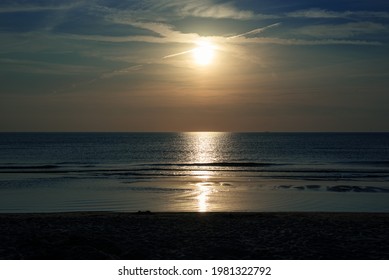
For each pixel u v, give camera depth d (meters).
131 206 24.61
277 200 27.08
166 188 33.22
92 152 99.31
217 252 11.93
